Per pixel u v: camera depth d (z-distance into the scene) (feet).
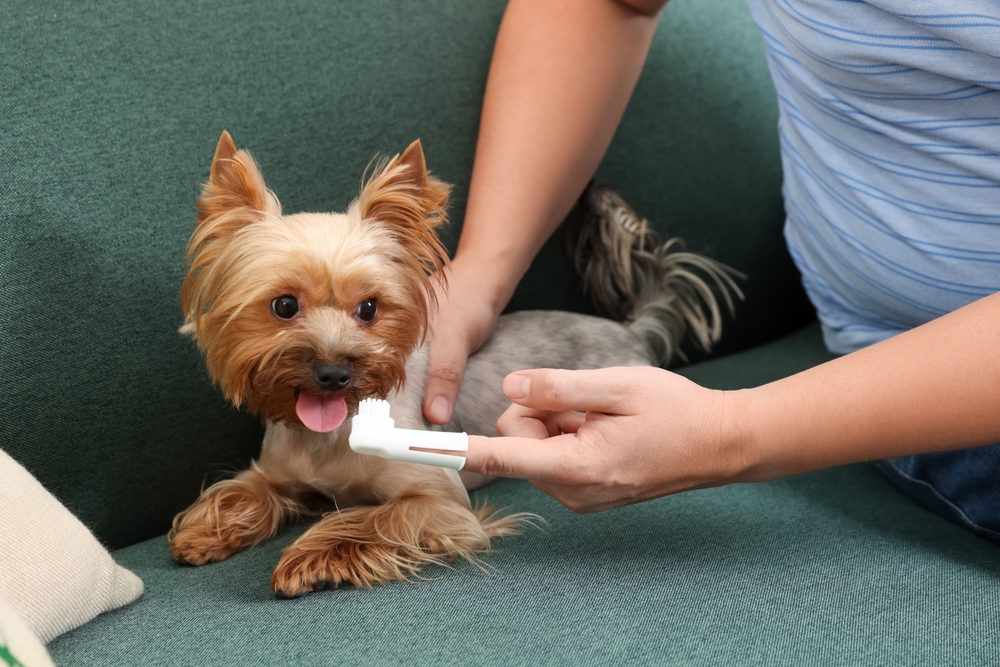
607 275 6.56
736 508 4.46
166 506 5.05
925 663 3.14
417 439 3.32
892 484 4.99
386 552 4.14
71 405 4.54
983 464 4.14
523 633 3.27
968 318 3.39
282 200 5.25
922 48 3.74
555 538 4.22
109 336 4.65
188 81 4.92
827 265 5.36
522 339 5.81
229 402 5.20
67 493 4.59
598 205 6.26
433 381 4.84
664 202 6.77
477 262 5.21
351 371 4.24
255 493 4.79
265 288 4.25
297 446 4.81
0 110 4.38
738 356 6.99
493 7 6.08
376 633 3.29
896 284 4.65
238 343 4.33
